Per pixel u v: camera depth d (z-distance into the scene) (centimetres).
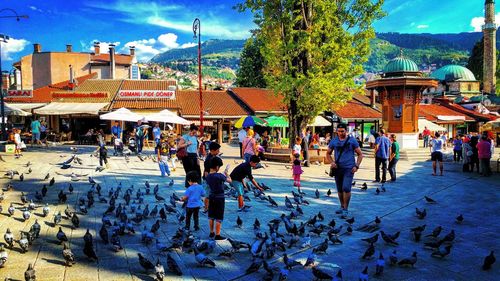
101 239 789
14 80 5281
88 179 1489
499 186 1533
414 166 2314
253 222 945
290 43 2206
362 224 948
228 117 3975
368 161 2573
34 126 3039
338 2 2375
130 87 4050
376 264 629
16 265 643
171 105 3803
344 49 2233
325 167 2144
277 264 676
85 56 5491
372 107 4628
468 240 820
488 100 6644
